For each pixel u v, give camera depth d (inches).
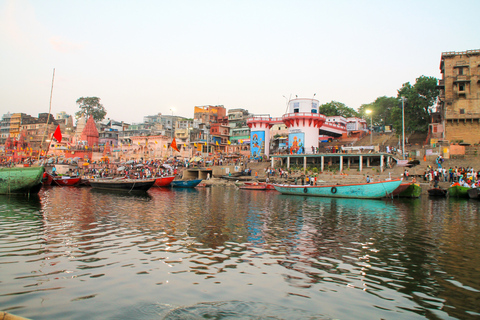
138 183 1453.0
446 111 2012.8
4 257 403.2
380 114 3376.0
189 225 619.2
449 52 2033.7
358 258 419.5
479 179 1398.9
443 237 544.4
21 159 3186.5
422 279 346.9
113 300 287.4
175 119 3978.8
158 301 286.4
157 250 441.7
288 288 318.7
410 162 1752.0
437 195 1280.8
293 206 952.3
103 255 416.2
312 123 2273.6
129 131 3641.7
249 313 265.9
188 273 355.3
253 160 2450.8
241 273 357.7
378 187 1168.8
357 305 284.0
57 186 1811.0
